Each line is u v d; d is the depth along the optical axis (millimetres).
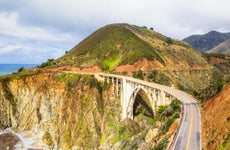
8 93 127875
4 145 98312
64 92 113812
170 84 108625
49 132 106125
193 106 54656
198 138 37375
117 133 84812
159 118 55531
